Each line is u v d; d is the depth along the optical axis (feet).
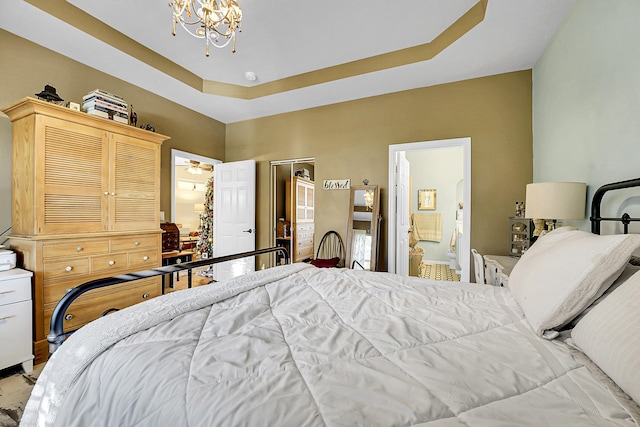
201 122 14.07
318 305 3.96
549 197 5.94
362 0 7.32
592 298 2.81
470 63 9.29
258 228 14.71
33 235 6.93
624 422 1.70
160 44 9.30
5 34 7.74
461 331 3.11
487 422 1.71
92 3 7.48
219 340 2.81
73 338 2.94
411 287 4.90
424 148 11.12
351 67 10.32
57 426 2.29
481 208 10.14
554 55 7.66
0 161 7.58
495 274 7.64
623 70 4.78
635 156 4.50
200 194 27.32
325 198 13.03
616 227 5.05
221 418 1.80
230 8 6.08
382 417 1.76
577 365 2.39
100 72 9.84
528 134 9.57
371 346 2.74
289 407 1.85
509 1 6.48
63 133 7.48
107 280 3.69
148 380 2.23
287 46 9.38
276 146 14.21
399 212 12.20
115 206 8.64
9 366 6.26
